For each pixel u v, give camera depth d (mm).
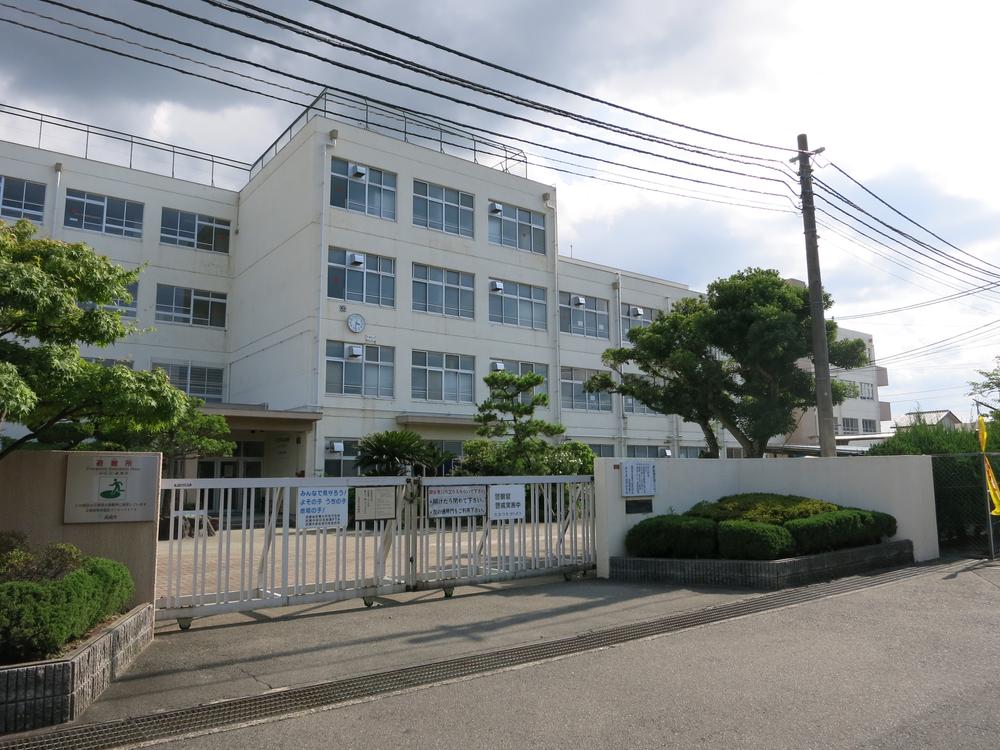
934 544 12812
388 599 9336
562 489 11156
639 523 11273
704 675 5898
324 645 6973
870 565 11539
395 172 27094
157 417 7102
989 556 12672
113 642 5883
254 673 6059
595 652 6727
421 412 26562
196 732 4777
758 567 10000
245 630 7609
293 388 25000
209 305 29719
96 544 7051
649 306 36656
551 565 10867
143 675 6012
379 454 21156
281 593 8211
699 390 21609
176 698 5430
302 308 24828
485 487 10148
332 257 25172
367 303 25734
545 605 8898
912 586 10000
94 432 10000
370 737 4648
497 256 29797
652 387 22688
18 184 25875
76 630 5434
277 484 8297
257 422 22984
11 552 6004
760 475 13758
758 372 20203
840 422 47031
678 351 20781
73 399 6578
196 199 29797
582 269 33719
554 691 5531
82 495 7023
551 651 6785
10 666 4836
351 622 7980
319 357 24281
